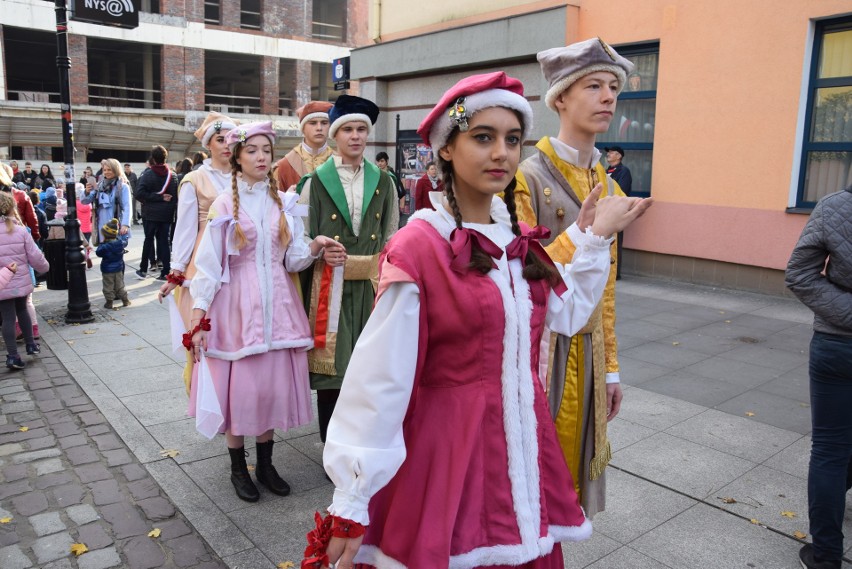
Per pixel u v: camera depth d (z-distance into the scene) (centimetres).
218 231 338
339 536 148
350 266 385
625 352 616
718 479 377
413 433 164
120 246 791
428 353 163
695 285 914
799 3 781
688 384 532
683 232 920
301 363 365
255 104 3700
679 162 913
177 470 389
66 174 705
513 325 162
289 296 360
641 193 997
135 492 364
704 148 884
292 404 358
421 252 158
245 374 341
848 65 773
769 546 313
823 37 786
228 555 306
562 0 1022
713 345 637
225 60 3450
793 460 402
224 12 3014
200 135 412
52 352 615
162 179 962
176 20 2873
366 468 148
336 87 1522
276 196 362
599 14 977
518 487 162
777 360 592
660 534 322
